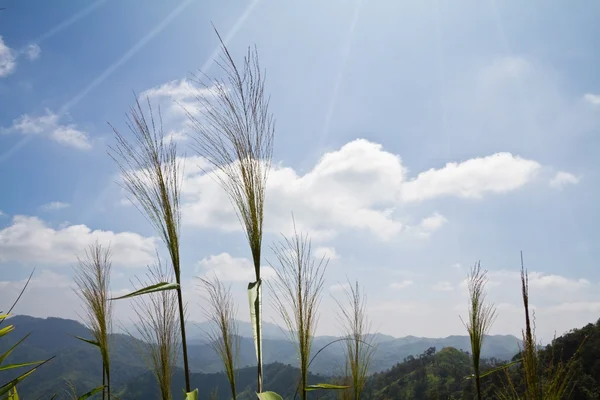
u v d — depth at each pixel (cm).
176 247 352
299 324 370
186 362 338
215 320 470
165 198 356
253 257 340
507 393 366
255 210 342
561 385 329
